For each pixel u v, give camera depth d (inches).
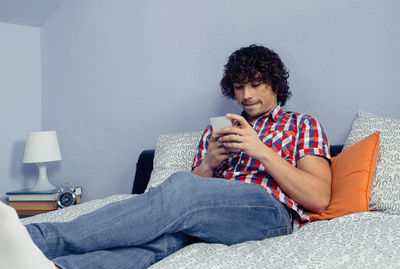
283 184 53.2
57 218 60.6
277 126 62.2
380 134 60.1
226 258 41.5
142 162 88.0
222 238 48.5
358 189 53.0
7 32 114.5
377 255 38.3
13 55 115.3
